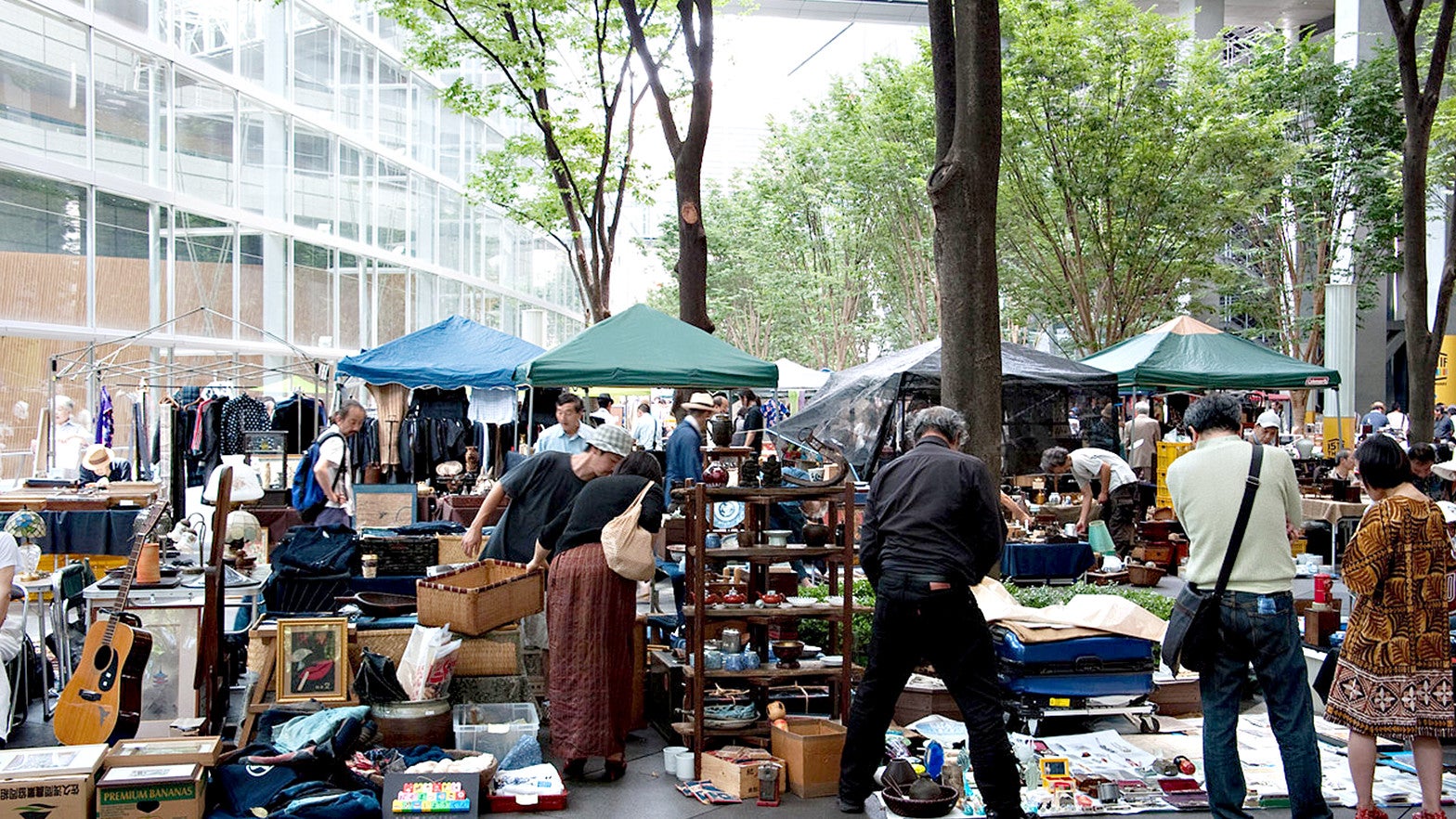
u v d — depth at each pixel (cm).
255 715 638
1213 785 529
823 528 657
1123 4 2559
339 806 540
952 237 841
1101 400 1495
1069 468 1452
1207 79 2695
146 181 1894
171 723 624
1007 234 2777
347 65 2722
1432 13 2869
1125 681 668
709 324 1355
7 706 663
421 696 631
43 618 749
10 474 1591
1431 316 3186
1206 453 532
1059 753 628
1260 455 521
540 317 4703
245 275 2228
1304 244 3266
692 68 1339
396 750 611
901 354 1512
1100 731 684
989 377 841
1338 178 3159
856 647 761
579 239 1802
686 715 654
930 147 2892
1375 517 516
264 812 539
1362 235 3244
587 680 609
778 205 4234
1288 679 509
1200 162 2594
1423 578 513
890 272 3953
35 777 505
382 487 1140
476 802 546
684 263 1349
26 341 1623
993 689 536
